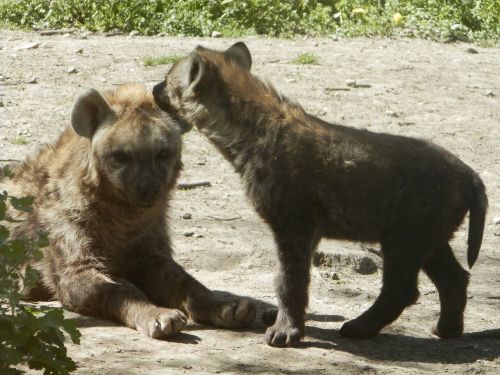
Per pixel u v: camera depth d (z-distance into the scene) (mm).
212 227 14094
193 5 27344
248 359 9078
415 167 9609
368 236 9797
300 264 9664
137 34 26156
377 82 22359
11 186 11047
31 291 10805
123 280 10594
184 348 9297
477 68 24250
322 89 21562
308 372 8828
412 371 9039
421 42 26969
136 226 10719
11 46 23906
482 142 19141
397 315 9734
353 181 9648
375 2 29328
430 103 21219
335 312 10836
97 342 9359
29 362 7395
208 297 10227
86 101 10250
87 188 10414
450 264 10141
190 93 10352
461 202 9648
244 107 10070
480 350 9727
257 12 27250
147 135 10234
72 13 26797
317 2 28656
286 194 9664
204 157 17625
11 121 18656
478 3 28953
